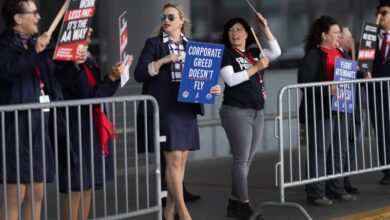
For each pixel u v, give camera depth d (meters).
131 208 9.56
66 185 7.15
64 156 7.12
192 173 12.18
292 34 28.38
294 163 12.84
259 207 8.46
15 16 6.76
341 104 9.34
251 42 8.77
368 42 10.00
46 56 7.00
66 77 7.16
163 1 14.22
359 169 10.55
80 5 6.75
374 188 10.62
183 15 8.05
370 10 28.91
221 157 13.74
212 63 7.75
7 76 6.64
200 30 26.67
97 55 18.06
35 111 6.77
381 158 10.48
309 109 9.27
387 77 10.16
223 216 9.06
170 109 7.86
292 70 26.08
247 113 8.48
